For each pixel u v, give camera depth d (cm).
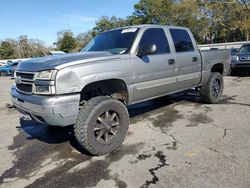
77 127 355
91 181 311
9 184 316
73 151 400
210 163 336
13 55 8312
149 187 291
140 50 430
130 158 364
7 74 2695
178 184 293
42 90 336
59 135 477
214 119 517
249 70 1159
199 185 289
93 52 414
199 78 579
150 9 5106
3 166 365
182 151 377
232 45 2500
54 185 308
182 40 539
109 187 296
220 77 644
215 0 4031
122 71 395
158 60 458
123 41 445
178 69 507
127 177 314
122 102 428
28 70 361
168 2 4997
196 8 4303
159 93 482
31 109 350
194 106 628
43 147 425
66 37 6800
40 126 538
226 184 288
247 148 375
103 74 367
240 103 641
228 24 4178
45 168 351
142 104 673
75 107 341
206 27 4469
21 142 455
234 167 322
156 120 531
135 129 482
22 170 350
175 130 466
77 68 341
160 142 414
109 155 377
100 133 373
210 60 605
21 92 378
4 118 636
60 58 365
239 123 485
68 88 334
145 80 437
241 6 3841
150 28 467
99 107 361
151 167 335
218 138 418
